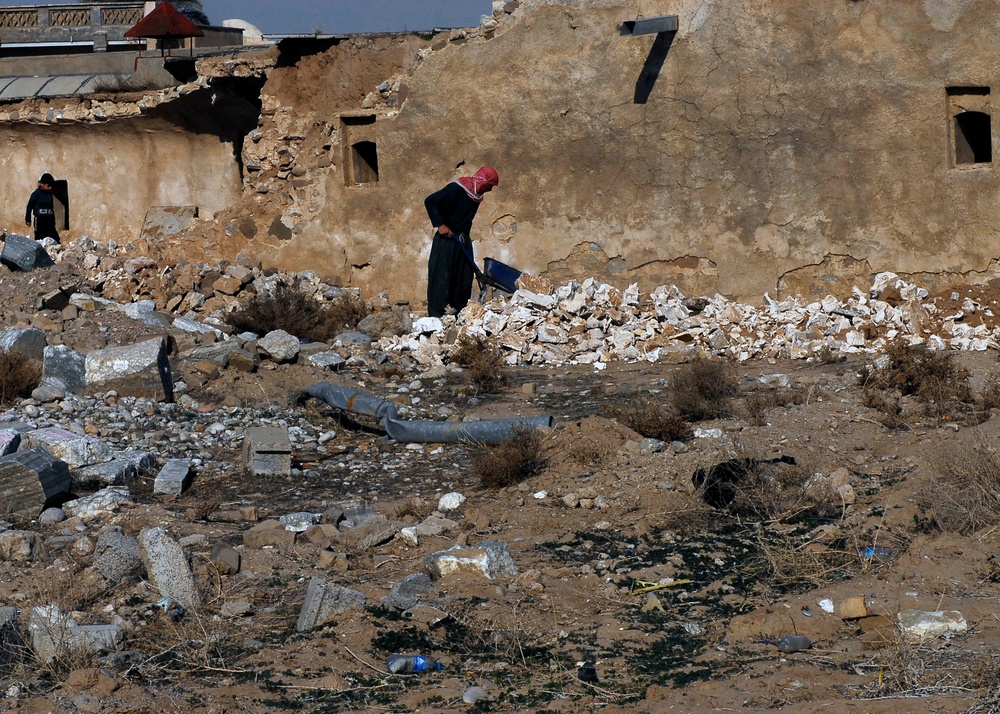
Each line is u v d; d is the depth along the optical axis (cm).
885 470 1420
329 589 1074
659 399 1822
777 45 2327
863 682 894
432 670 974
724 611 1077
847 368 1961
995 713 802
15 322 2252
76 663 980
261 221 2836
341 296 2686
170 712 896
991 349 2031
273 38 2786
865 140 2288
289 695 933
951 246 2242
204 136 3278
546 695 919
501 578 1158
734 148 2397
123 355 1883
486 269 2466
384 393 1995
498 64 2561
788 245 2384
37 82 3953
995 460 1294
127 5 5169
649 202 2484
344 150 2741
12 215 3547
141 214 3406
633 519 1320
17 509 1380
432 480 1540
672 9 2392
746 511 1327
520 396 1958
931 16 2198
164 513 1401
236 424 1808
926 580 1091
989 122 2242
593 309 2317
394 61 2691
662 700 887
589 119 2503
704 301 2398
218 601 1133
